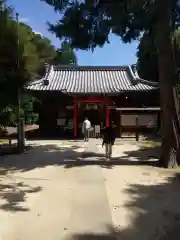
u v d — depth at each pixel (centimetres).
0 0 1495
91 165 1254
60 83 2531
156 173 1112
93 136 2367
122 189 909
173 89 1251
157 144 1898
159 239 577
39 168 1209
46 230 614
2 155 1530
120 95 2403
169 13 1213
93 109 2530
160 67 1270
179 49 1781
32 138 2359
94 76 2716
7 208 739
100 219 674
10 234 593
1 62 1617
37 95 2423
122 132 2262
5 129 2445
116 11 1266
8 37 1622
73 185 955
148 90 2352
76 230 614
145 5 1143
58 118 2477
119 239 575
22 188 921
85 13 1334
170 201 798
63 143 2022
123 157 1424
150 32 1277
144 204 775
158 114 2250
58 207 751
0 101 1773
